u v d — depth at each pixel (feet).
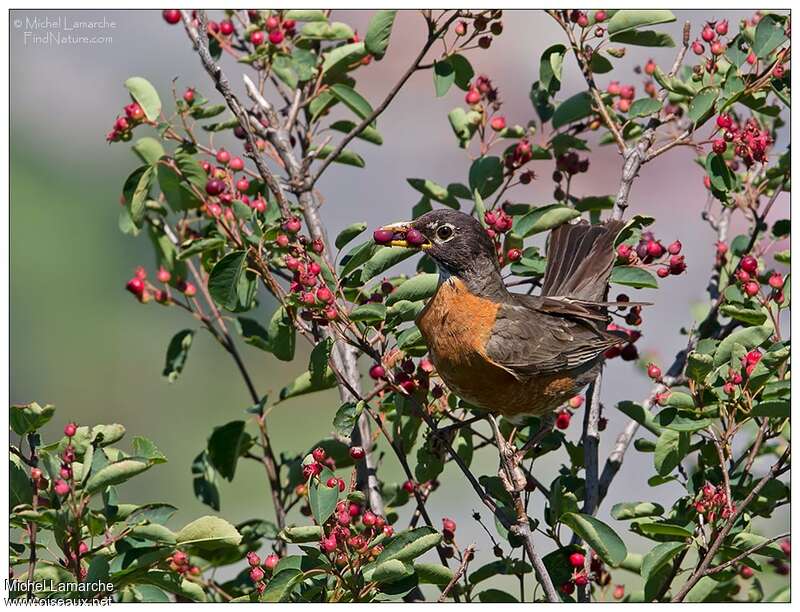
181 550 27.63
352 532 28.60
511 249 35.04
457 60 35.45
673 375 35.06
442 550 30.45
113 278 75.51
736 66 32.81
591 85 34.32
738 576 33.47
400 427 31.68
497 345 34.01
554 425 35.35
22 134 78.13
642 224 33.27
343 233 30.89
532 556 28.68
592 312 35.01
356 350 33.86
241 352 73.00
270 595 26.35
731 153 36.32
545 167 73.72
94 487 26.27
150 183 33.32
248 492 61.72
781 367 29.50
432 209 36.83
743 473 30.04
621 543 26.94
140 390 70.23
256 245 32.40
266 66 36.06
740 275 31.17
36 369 70.49
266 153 36.45
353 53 35.76
